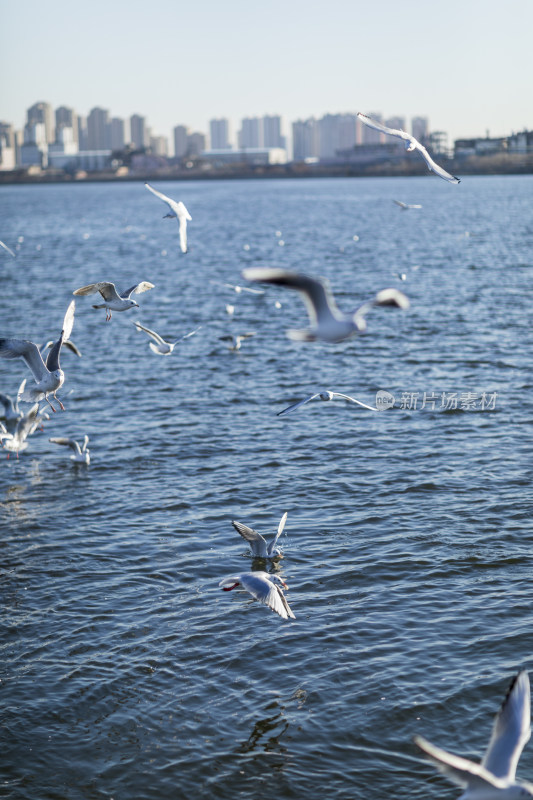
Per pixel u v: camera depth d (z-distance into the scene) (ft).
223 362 165.68
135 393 144.77
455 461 107.76
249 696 62.69
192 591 78.18
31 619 74.02
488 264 308.19
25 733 59.41
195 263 341.82
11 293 261.24
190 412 132.98
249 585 55.42
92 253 391.04
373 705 60.95
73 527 92.38
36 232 528.63
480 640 68.08
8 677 65.82
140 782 54.70
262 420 128.06
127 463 111.34
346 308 217.56
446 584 77.25
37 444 120.06
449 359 161.58
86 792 54.03
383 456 110.63
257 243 424.87
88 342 188.14
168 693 63.36
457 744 56.85
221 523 92.48
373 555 83.25
